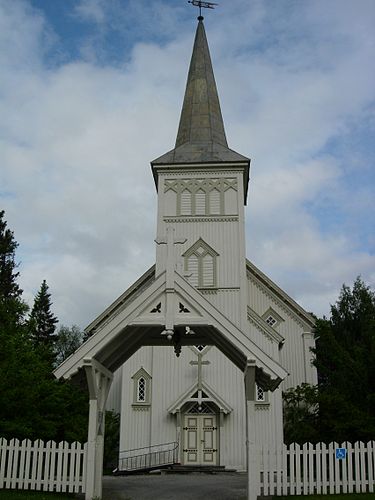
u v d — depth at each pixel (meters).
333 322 39.56
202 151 36.84
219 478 25.58
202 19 44.84
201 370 32.59
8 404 20.66
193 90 40.97
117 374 38.62
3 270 51.78
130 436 32.34
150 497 17.52
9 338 23.25
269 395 31.53
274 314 38.47
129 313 15.41
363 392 22.77
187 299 15.43
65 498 15.58
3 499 14.84
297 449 16.97
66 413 25.53
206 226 35.06
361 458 17.41
